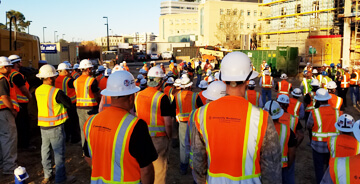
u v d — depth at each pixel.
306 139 8.70
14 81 6.21
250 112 2.05
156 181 4.93
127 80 2.53
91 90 6.83
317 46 27.50
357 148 3.76
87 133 2.55
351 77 13.28
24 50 11.92
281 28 38.31
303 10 35.19
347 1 24.42
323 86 11.02
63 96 5.22
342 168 2.18
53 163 6.62
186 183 5.82
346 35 24.78
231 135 2.03
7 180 5.54
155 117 4.83
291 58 25.62
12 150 5.79
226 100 2.15
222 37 69.00
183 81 5.96
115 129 2.37
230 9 76.88
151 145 2.43
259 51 27.31
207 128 2.12
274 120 3.90
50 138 5.32
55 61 30.59
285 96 4.78
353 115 11.95
